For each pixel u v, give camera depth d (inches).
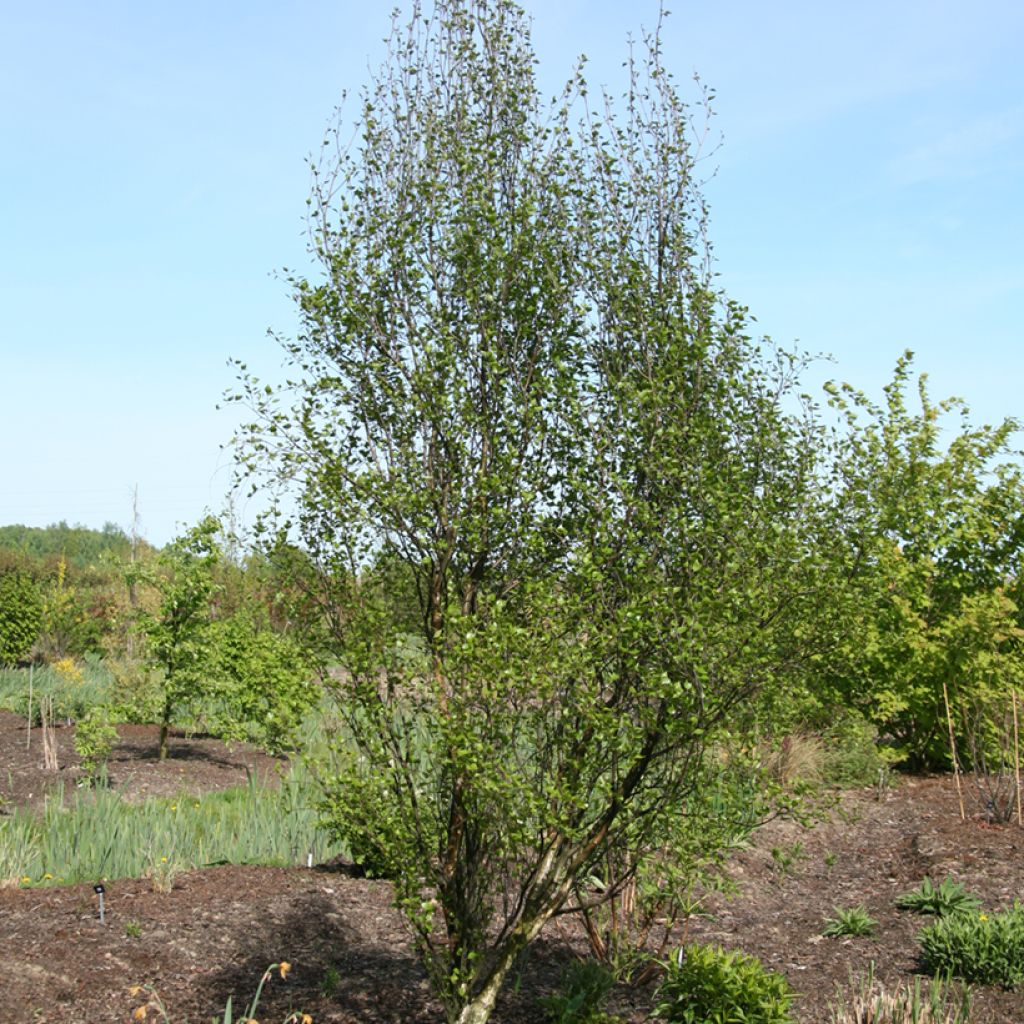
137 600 911.7
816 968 254.1
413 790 184.5
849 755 469.7
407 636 189.5
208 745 609.0
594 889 282.5
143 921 259.6
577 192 188.2
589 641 168.9
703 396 180.5
